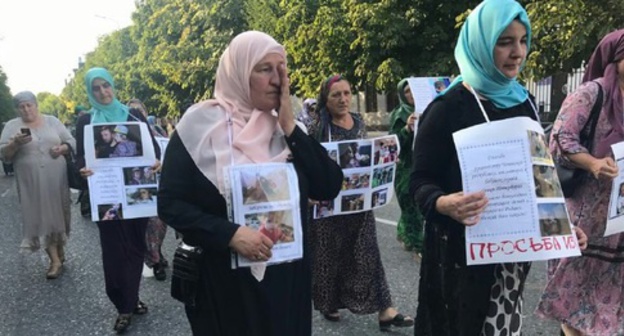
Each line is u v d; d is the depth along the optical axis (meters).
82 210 7.40
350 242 3.48
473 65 1.90
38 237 5.06
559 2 7.21
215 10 18.81
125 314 3.68
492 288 1.93
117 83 34.97
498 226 1.80
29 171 4.95
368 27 10.81
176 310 4.08
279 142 1.94
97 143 3.59
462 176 1.82
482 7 1.86
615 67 2.45
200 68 19.05
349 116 3.71
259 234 1.76
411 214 4.87
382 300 3.47
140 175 3.61
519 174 1.79
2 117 36.00
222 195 1.81
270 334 1.83
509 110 1.93
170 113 24.02
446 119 1.93
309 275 1.99
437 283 2.04
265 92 1.87
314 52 12.23
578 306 2.59
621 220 2.37
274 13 14.81
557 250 1.79
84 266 5.40
